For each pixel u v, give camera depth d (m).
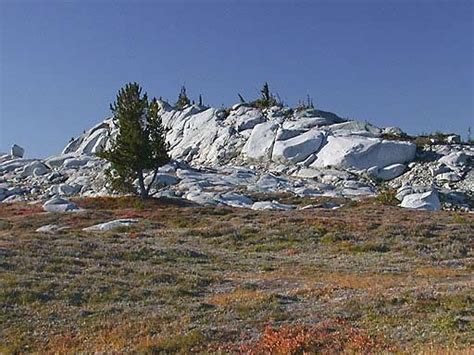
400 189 72.69
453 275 27.84
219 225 45.22
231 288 25.45
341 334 16.75
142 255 32.94
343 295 22.38
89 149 116.88
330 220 45.09
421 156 88.12
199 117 114.69
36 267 27.75
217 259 33.56
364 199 69.19
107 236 40.38
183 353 16.28
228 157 98.31
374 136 95.75
